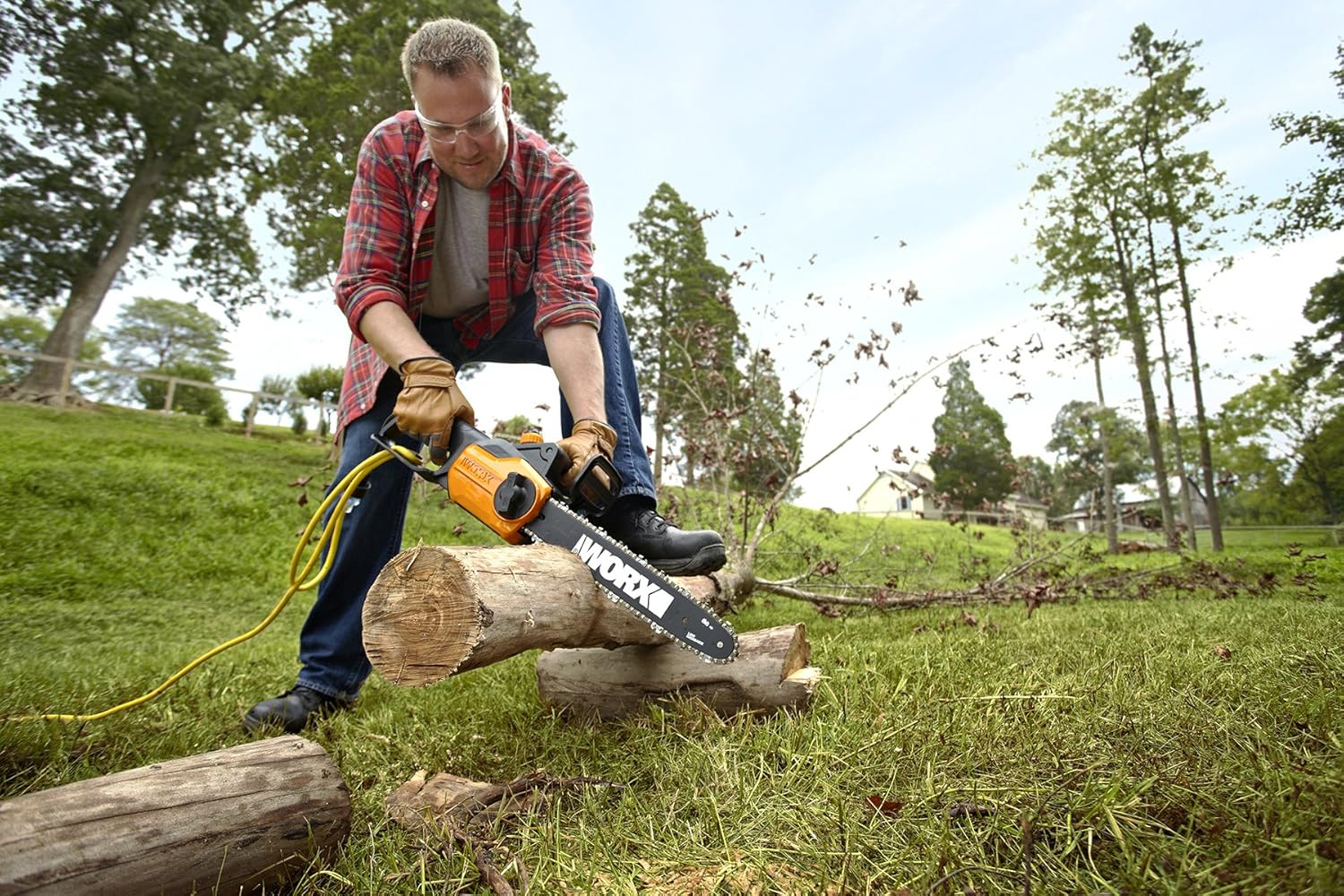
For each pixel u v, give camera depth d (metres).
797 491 7.49
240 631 5.89
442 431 2.01
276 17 26.16
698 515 6.67
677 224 21.12
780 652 2.19
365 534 2.57
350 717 2.55
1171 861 1.18
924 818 1.40
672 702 2.18
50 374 22.50
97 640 5.29
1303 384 26.95
